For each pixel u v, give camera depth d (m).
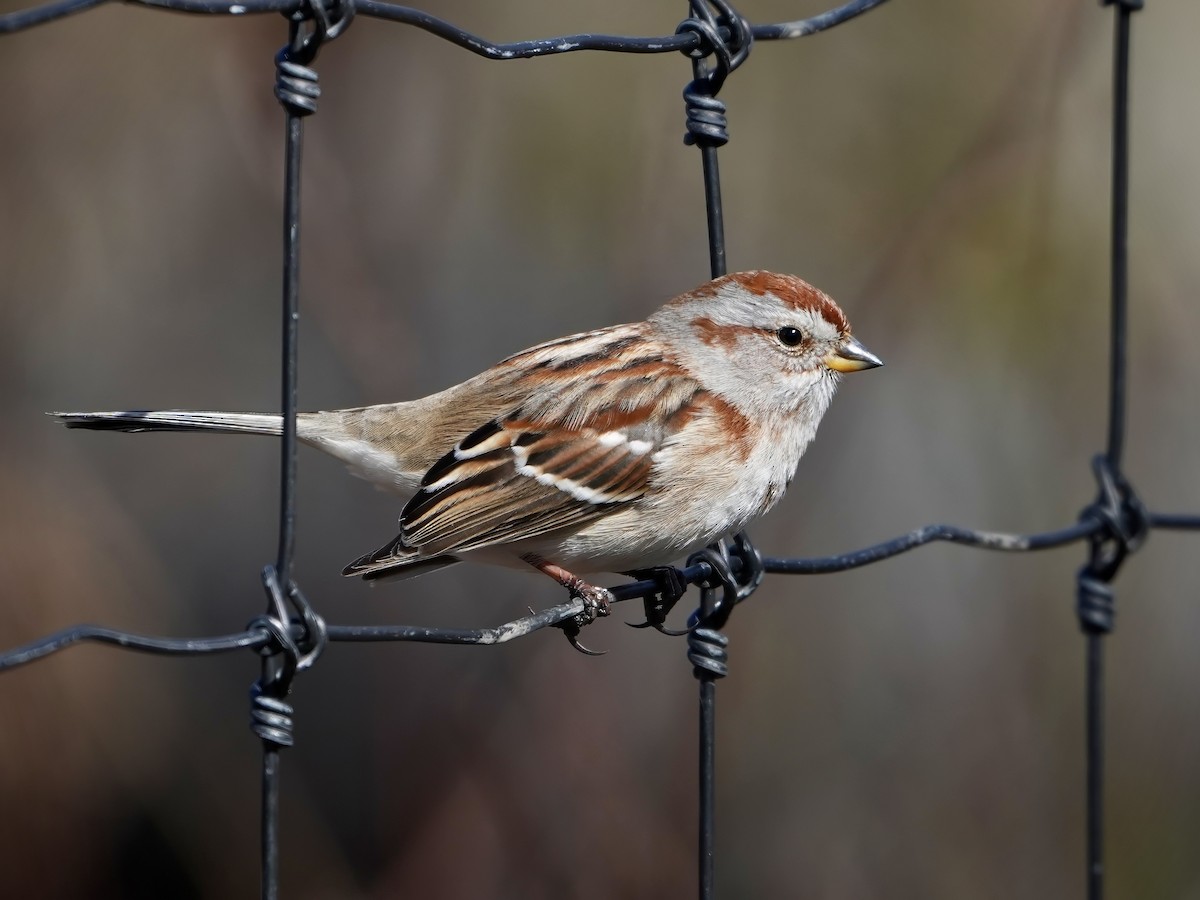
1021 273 10.53
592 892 11.97
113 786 10.72
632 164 10.47
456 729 12.34
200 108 11.48
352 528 13.22
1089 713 8.32
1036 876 12.56
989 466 12.25
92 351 12.20
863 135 10.52
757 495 8.01
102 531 10.95
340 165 11.77
